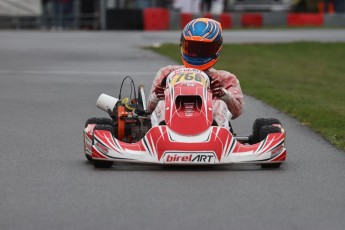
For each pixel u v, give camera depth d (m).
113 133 25.83
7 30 117.38
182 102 25.86
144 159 24.75
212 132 24.91
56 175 25.03
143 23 120.88
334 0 158.75
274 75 65.12
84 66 64.12
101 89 50.16
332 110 43.41
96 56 72.94
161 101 26.36
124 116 27.14
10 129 35.28
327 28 134.62
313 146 31.86
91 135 26.81
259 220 19.81
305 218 20.09
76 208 20.80
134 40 94.75
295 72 69.50
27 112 40.62
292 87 56.56
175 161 24.56
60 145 31.28
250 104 45.00
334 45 93.12
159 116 26.00
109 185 23.42
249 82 56.72
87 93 48.19
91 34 107.69
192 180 24.09
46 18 121.69
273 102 45.50
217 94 26.61
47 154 29.20
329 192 23.05
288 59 80.19
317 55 85.00
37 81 54.25
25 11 119.56
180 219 19.78
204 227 19.11
